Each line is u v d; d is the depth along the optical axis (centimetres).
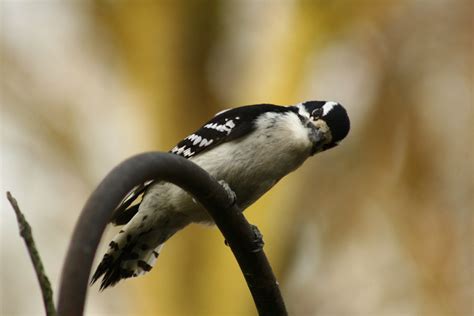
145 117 1393
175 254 1336
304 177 1486
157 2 1391
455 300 1434
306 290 1492
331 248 1501
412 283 1459
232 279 1335
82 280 526
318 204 1504
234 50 1430
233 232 749
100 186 568
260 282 768
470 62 1509
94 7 1431
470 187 1472
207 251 1336
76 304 519
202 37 1398
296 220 1462
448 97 1514
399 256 1484
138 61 1402
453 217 1467
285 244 1423
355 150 1517
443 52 1523
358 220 1503
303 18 1417
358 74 1545
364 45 1533
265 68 1412
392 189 1497
